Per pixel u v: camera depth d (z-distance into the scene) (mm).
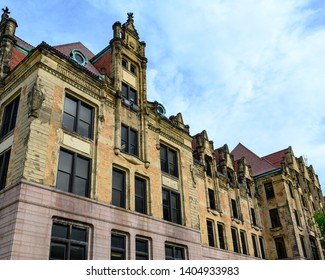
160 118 25891
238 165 40375
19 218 14484
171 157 26422
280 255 37094
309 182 49656
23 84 18844
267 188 41094
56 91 18734
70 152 18359
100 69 25172
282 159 44906
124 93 24156
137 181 22328
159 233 21375
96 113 20891
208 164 33844
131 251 19031
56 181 17031
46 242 15102
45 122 17406
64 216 16312
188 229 23953
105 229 18031
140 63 26750
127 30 27016
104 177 19406
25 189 15180
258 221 38031
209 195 31859
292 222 37438
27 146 16062
